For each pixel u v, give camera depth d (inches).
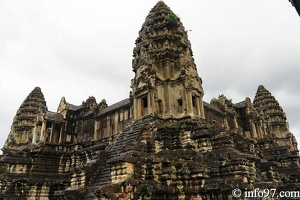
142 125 1054.4
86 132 1838.1
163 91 1166.3
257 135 2145.7
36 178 1523.1
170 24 1284.4
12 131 2571.4
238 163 787.4
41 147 1690.5
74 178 995.3
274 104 2869.1
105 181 914.1
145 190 770.2
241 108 2287.2
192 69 1222.9
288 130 2768.2
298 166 1766.7
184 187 836.6
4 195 1435.8
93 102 1955.0
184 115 1085.1
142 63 1216.2
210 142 925.8
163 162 883.4
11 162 1551.4
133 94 1205.7
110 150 1076.5
